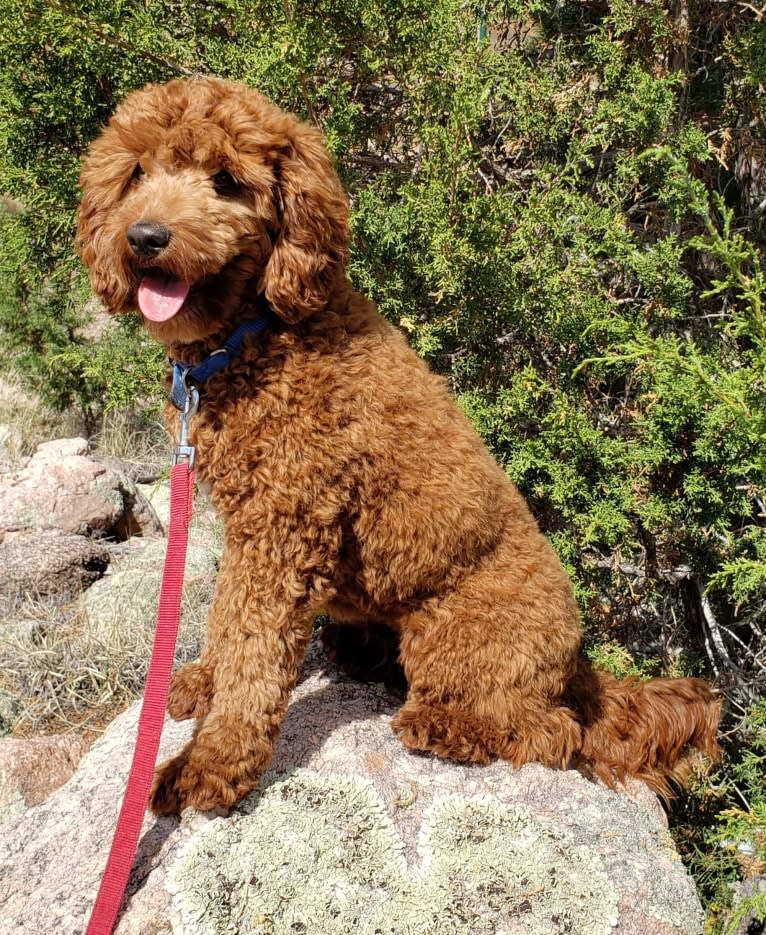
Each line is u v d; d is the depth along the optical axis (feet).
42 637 5.08
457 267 4.48
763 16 5.14
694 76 5.20
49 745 4.29
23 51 4.91
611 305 4.83
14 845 3.20
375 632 3.80
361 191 4.85
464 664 3.38
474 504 3.37
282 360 3.19
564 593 3.57
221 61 4.77
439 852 3.11
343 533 3.30
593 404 5.13
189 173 3.27
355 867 3.04
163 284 3.21
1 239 5.66
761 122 5.25
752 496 4.71
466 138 4.43
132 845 2.86
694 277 5.34
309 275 3.23
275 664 3.17
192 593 5.29
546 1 5.11
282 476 3.14
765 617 5.25
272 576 3.17
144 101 3.34
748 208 5.55
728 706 5.09
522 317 4.79
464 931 2.95
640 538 5.06
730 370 4.67
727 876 4.48
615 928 3.03
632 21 4.82
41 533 5.88
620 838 3.28
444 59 4.70
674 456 4.56
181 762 3.16
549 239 4.74
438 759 3.41
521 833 3.18
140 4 5.03
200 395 3.22
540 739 3.41
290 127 3.31
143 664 4.96
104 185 3.38
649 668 4.99
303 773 3.26
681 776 3.71
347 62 5.06
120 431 7.45
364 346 3.30
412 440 3.28
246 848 3.03
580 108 5.09
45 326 7.13
